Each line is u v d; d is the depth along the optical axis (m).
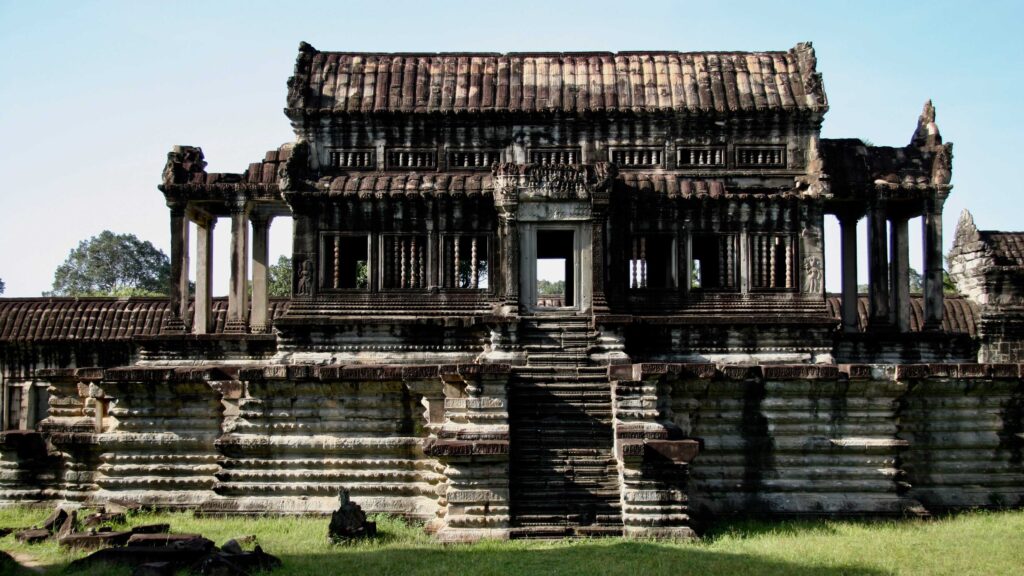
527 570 14.32
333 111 24.05
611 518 17.16
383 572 14.29
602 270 22.53
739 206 23.23
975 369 19.42
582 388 20.02
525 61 25.41
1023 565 14.50
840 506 18.91
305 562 15.02
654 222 23.33
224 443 19.45
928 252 24.39
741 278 23.19
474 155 24.33
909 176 24.48
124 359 31.44
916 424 19.81
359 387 19.44
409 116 24.16
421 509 19.05
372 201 23.16
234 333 24.50
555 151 24.30
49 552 15.95
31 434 21.66
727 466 19.17
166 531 16.86
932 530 17.45
